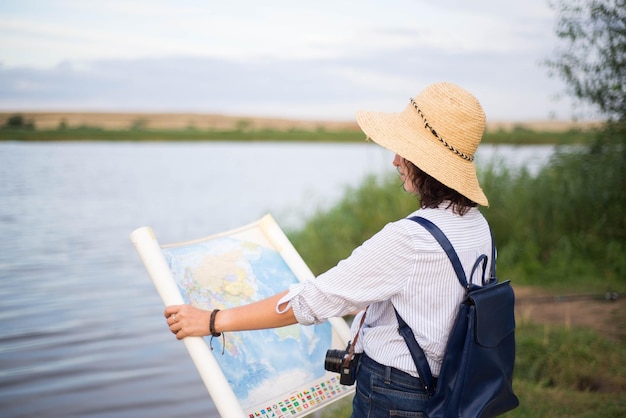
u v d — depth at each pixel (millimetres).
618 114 7238
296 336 2398
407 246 1868
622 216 7402
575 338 4641
